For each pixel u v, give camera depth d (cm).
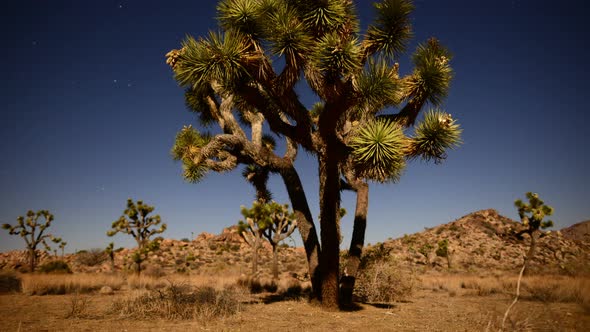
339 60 616
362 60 726
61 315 726
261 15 679
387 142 614
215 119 979
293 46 630
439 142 655
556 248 3603
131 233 2369
